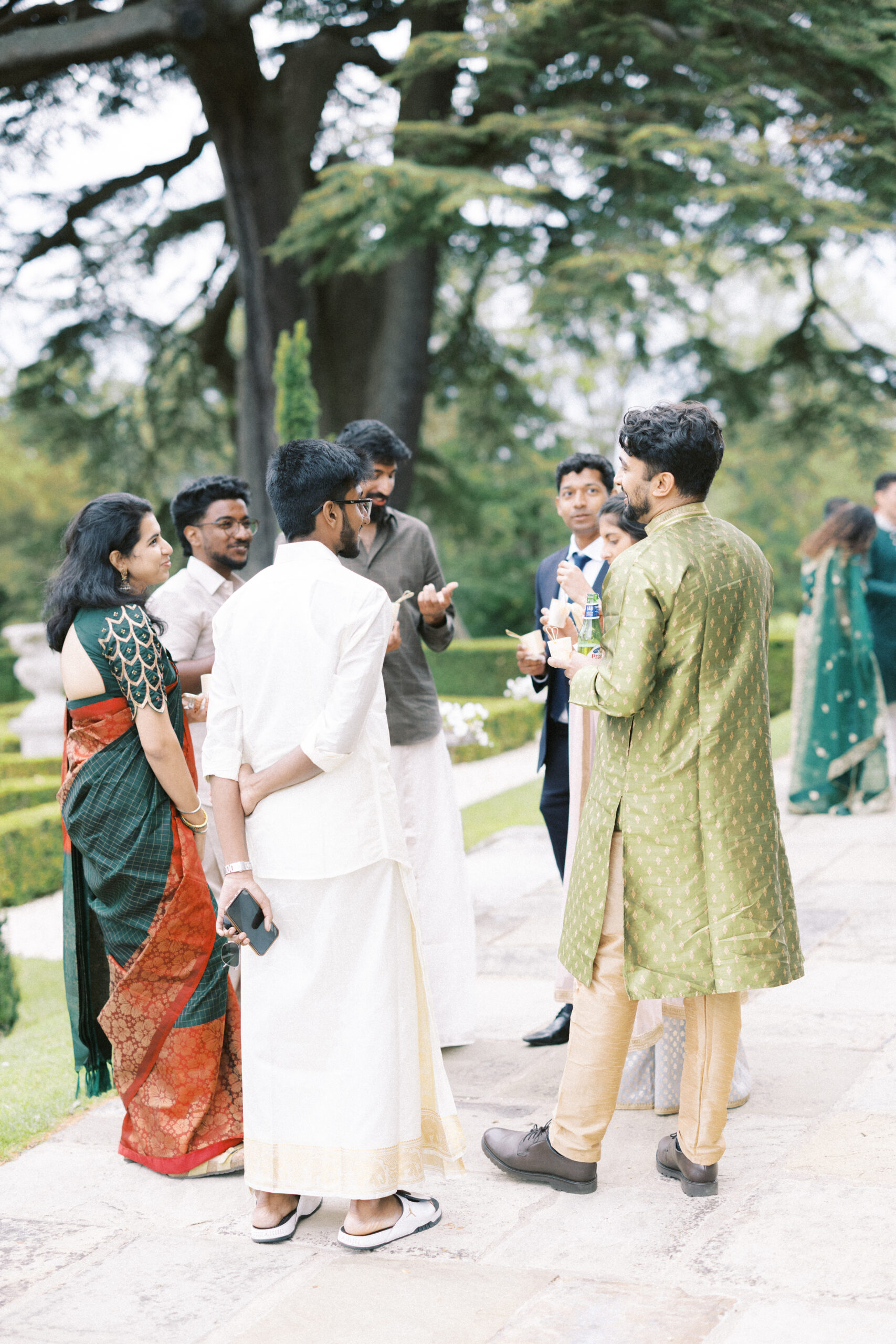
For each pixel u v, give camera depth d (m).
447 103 12.46
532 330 12.19
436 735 3.50
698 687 2.22
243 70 12.01
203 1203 2.57
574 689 2.30
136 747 2.69
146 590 2.84
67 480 30.33
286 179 12.70
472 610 25.05
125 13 11.28
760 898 2.24
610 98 12.09
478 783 10.16
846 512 6.14
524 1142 2.54
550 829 3.58
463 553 24.92
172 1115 2.72
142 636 2.65
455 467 20.20
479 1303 2.06
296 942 2.27
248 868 2.28
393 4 12.84
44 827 8.09
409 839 3.44
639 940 2.28
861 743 6.18
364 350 13.41
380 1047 2.25
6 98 12.57
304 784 2.26
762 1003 3.58
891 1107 2.74
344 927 2.25
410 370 13.09
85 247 14.68
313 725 2.23
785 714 11.31
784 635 13.12
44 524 29.72
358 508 2.41
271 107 12.55
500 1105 2.97
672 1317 1.96
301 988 2.26
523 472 21.12
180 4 10.98
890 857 5.25
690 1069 2.39
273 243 12.68
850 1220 2.23
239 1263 2.29
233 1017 2.80
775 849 2.30
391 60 13.31
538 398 23.92
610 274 11.00
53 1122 3.11
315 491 2.32
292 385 8.35
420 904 3.43
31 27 12.34
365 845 2.26
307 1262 2.27
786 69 11.23
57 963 6.27
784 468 17.05
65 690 2.72
